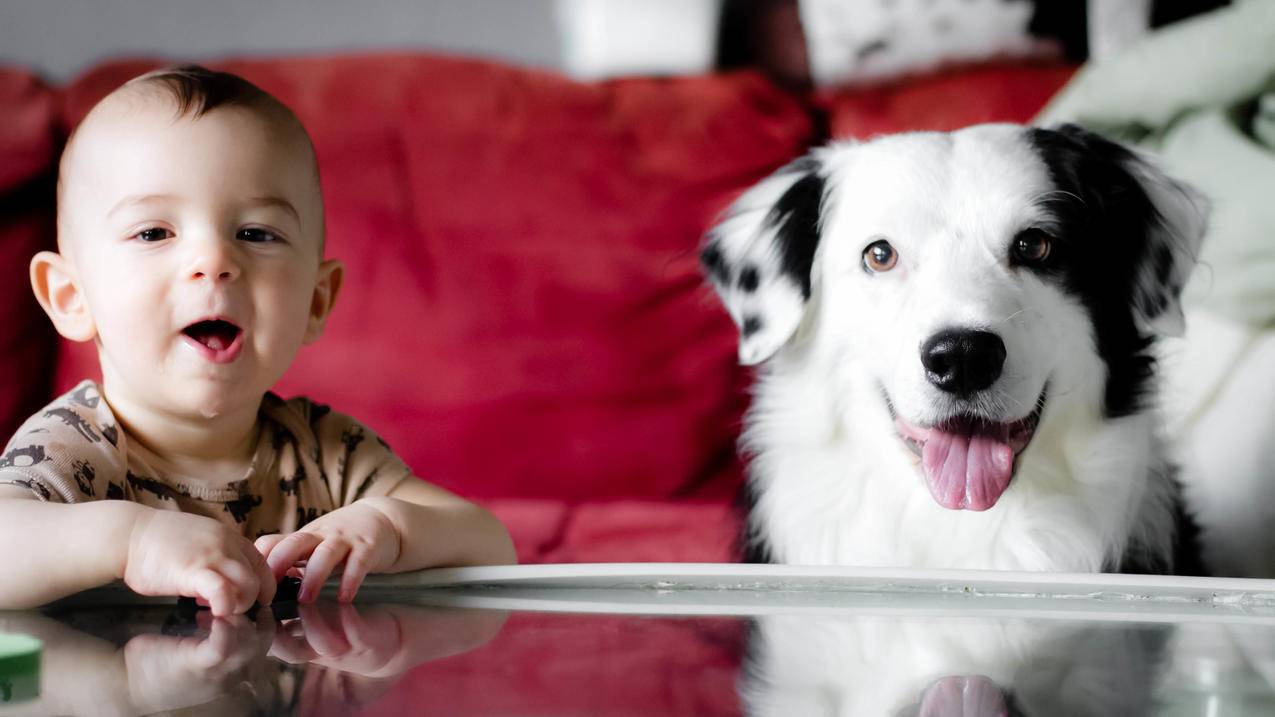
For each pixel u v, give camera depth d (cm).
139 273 89
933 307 117
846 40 218
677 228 185
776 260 142
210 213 91
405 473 109
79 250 94
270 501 101
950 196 125
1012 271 122
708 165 189
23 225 195
